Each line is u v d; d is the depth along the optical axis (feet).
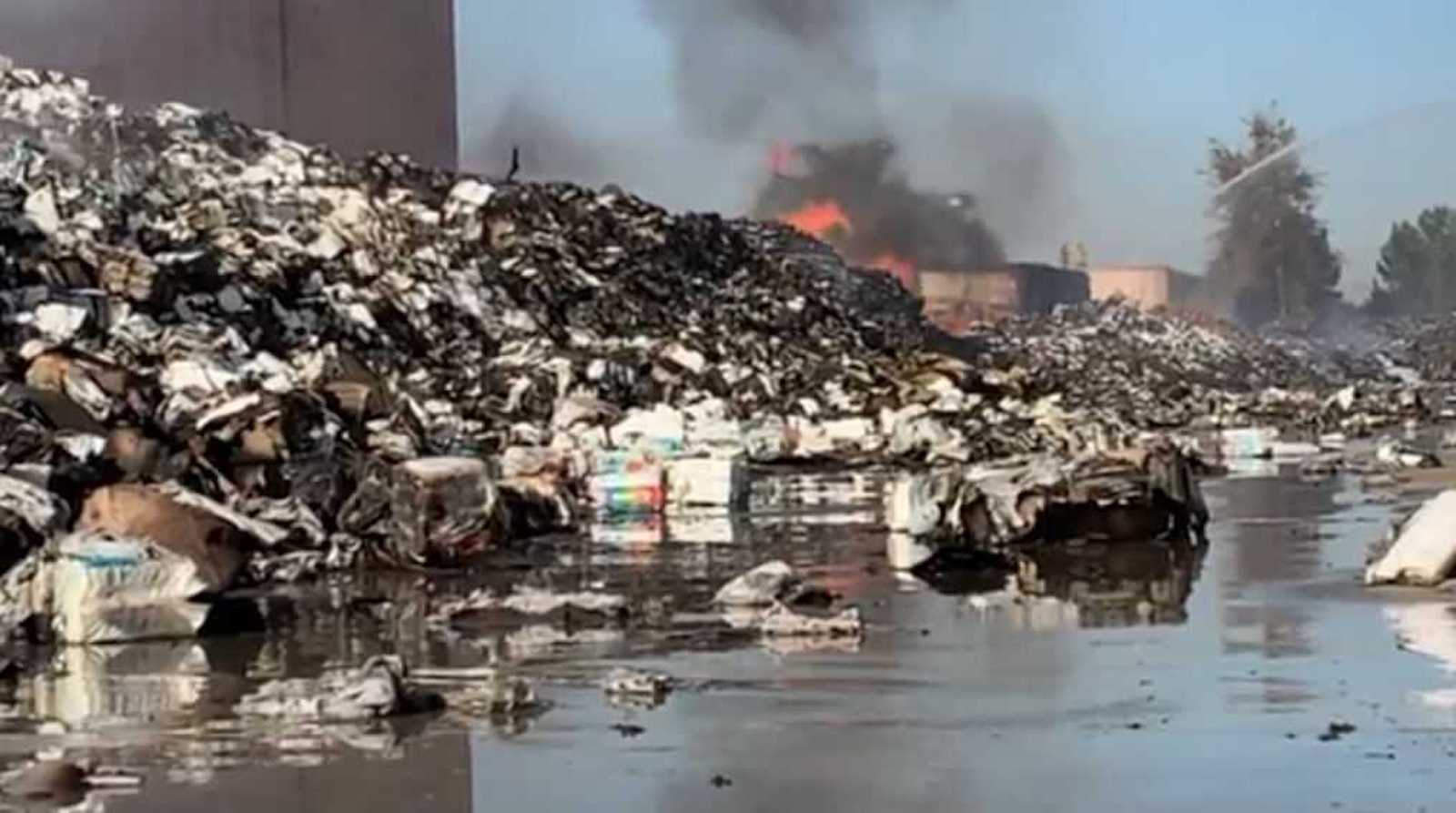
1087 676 37.37
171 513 50.16
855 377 152.25
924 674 38.32
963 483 64.90
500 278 145.89
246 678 39.91
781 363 152.76
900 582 57.16
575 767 29.25
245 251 119.03
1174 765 28.35
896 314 216.54
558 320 145.38
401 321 123.44
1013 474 66.18
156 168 134.92
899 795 26.81
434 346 124.98
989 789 27.04
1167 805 25.73
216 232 122.21
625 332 147.54
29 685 39.19
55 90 140.97
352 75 195.21
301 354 102.89
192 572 46.98
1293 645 40.91
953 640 43.50
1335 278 303.48
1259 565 58.59
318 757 30.50
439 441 97.25
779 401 138.72
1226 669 37.76
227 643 45.91
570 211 173.88
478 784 28.14
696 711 34.24
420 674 39.68
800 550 68.95
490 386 119.24
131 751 31.32
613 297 153.58
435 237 148.36
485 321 134.82
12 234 99.91
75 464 59.72
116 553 46.44
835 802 26.48
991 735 31.27
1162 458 67.72
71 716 34.96
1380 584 51.75
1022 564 61.05
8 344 84.64
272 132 169.27
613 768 29.07
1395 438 147.95
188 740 32.24
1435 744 29.53
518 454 88.79
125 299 99.19
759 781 27.91
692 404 128.98
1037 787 27.12
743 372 141.59
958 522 63.62
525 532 76.54
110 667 41.83
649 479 89.25
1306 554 61.62
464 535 64.90
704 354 144.36
